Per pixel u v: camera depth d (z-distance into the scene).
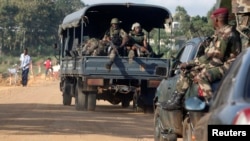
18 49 155.25
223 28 14.25
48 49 159.25
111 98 29.34
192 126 12.38
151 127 21.45
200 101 9.59
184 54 16.66
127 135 18.94
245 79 8.48
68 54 33.25
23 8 154.12
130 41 28.34
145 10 30.03
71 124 21.62
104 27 31.84
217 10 14.33
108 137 18.33
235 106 7.89
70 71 30.12
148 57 27.80
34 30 156.88
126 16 31.31
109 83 27.42
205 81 13.62
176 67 16.67
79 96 27.94
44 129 20.00
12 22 154.88
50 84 59.97
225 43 14.04
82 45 28.77
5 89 47.75
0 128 20.16
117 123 22.45
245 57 9.08
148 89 27.86
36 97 37.97
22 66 53.09
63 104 31.94
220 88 9.66
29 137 18.03
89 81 27.17
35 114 25.28
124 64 27.31
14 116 24.27
